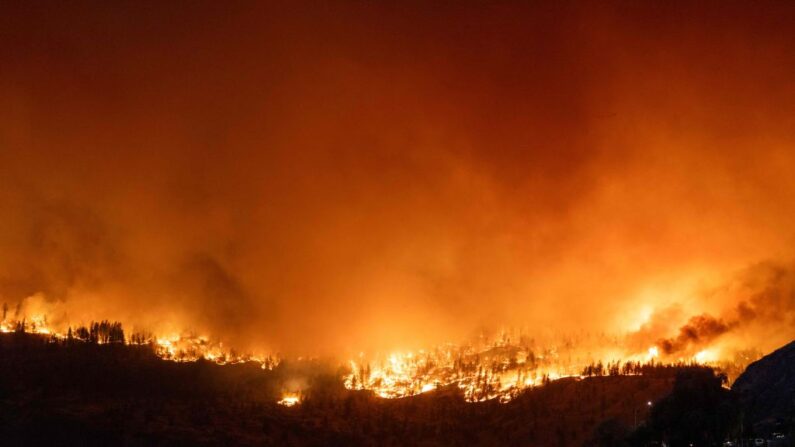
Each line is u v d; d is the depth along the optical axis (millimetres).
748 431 126750
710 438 132750
